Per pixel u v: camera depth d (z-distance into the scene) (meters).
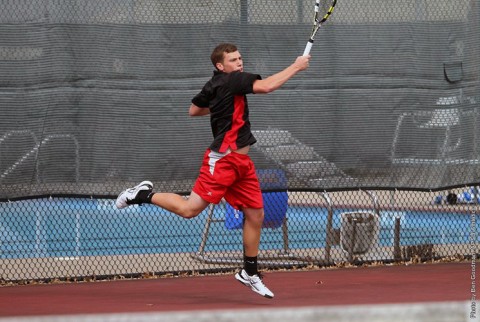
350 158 26.25
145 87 24.67
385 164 26.52
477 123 27.27
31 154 23.89
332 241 27.98
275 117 25.73
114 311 19.56
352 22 26.22
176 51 24.89
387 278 24.77
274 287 23.33
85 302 21.11
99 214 32.22
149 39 24.70
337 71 26.12
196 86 25.02
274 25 25.69
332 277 25.11
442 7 26.89
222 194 19.98
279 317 11.80
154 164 24.75
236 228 28.12
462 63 27.09
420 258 28.06
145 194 20.36
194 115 20.78
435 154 26.88
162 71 24.80
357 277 25.06
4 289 23.41
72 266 27.19
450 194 31.53
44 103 23.98
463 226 30.30
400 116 26.58
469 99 27.19
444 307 12.23
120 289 23.28
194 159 25.03
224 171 19.80
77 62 24.22
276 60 25.73
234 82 19.41
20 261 28.12
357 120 26.30
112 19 24.45
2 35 23.70
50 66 24.03
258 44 25.59
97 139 24.36
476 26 27.23
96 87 24.34
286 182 25.86
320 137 26.03
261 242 30.47
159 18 24.77
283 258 27.59
